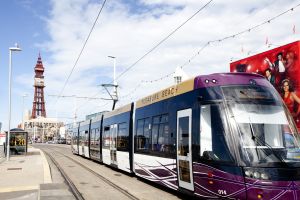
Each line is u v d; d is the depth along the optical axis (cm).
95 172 2066
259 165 917
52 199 1202
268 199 887
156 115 1451
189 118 1155
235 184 942
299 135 1005
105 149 2378
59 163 2802
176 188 1233
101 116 2653
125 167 1864
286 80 1673
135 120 1730
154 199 1219
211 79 1105
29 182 1628
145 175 1550
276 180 895
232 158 964
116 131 2100
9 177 1820
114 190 1427
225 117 1016
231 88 1059
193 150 1109
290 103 1650
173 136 1267
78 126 3900
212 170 1012
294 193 893
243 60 1927
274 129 988
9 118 3206
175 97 1282
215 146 1020
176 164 1230
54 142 12556
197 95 1127
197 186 1083
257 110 1012
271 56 1758
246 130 979
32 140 15488
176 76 2920
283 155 939
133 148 1728
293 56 1639
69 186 1492
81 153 3547
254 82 1073
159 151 1391
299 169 920
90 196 1297
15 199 1231
